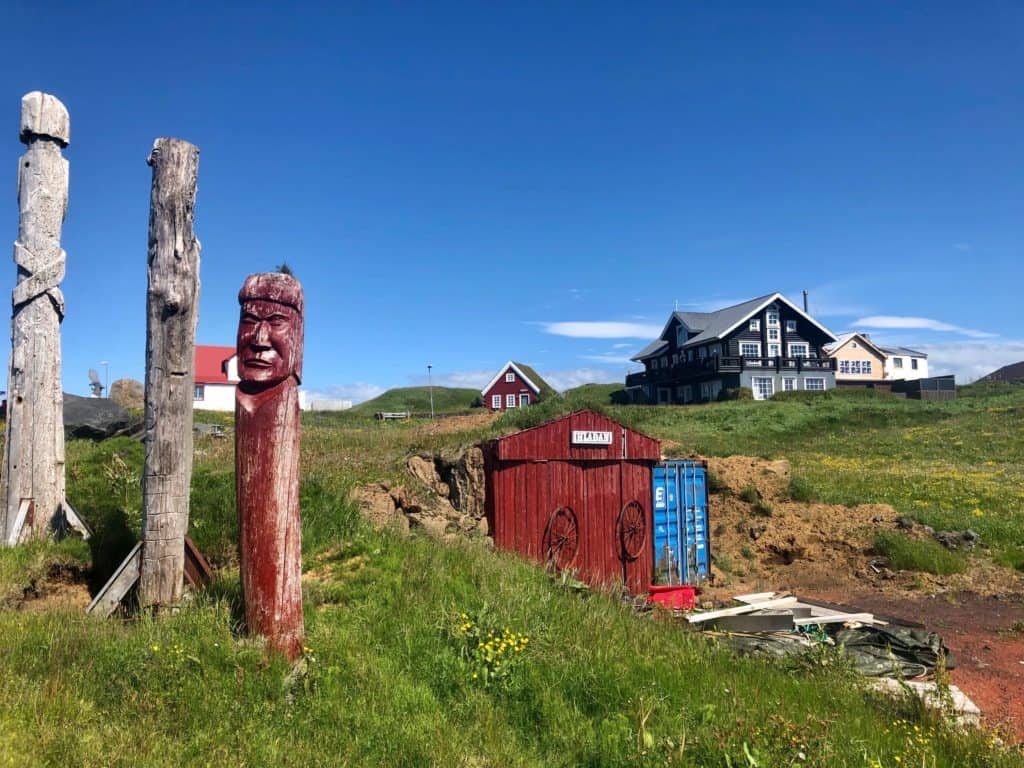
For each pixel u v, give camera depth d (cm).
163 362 670
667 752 511
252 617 569
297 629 579
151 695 481
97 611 633
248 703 500
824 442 3147
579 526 1350
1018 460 2686
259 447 573
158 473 666
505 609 711
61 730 425
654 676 642
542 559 1266
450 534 1120
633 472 1445
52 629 557
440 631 654
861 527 1653
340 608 691
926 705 716
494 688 588
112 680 495
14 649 516
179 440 677
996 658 1019
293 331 591
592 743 523
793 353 4875
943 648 974
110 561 780
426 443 2100
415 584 756
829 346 5672
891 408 3862
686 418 3612
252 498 571
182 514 681
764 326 4812
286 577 575
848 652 900
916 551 1502
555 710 562
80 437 1508
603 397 5862
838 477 2220
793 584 1474
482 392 5097
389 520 1065
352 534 916
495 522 1260
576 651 653
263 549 570
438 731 506
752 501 1827
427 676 588
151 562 660
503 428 2459
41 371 819
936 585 1406
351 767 454
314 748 467
